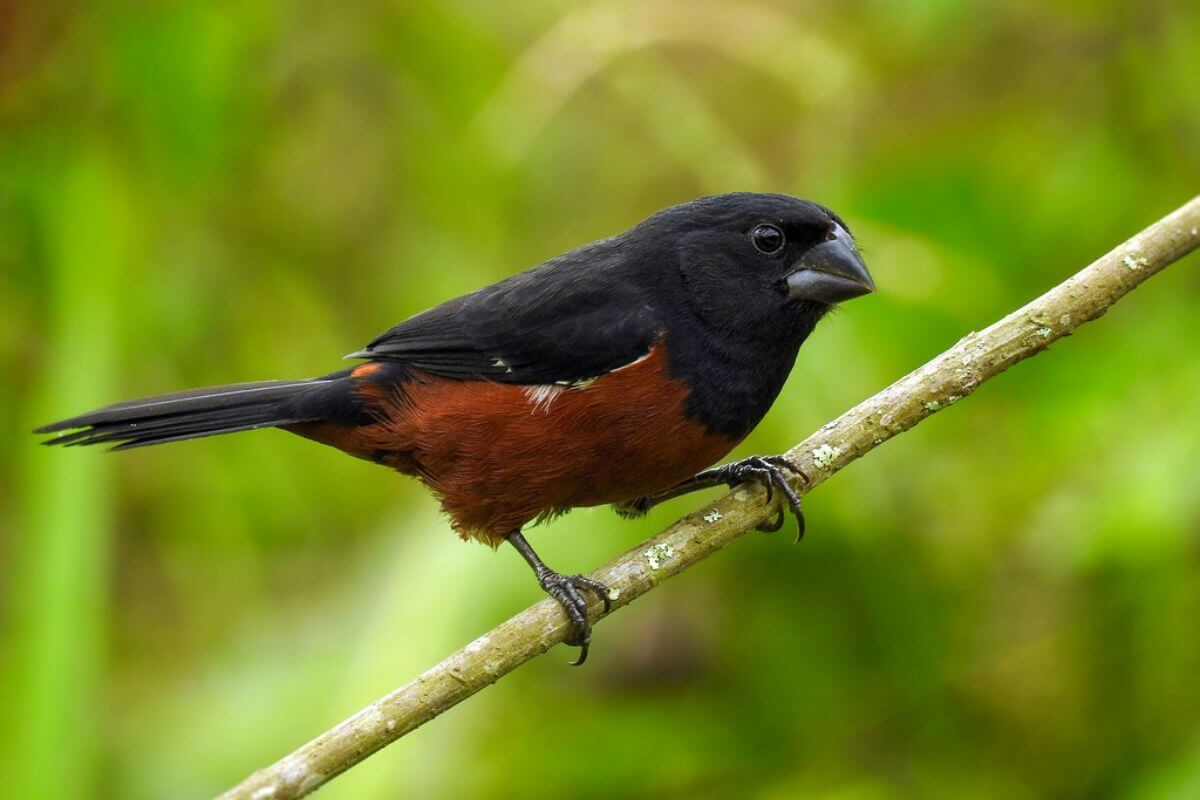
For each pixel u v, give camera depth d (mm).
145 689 10648
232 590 11266
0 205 10867
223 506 11570
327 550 11508
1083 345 10719
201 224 11492
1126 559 9727
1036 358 10773
